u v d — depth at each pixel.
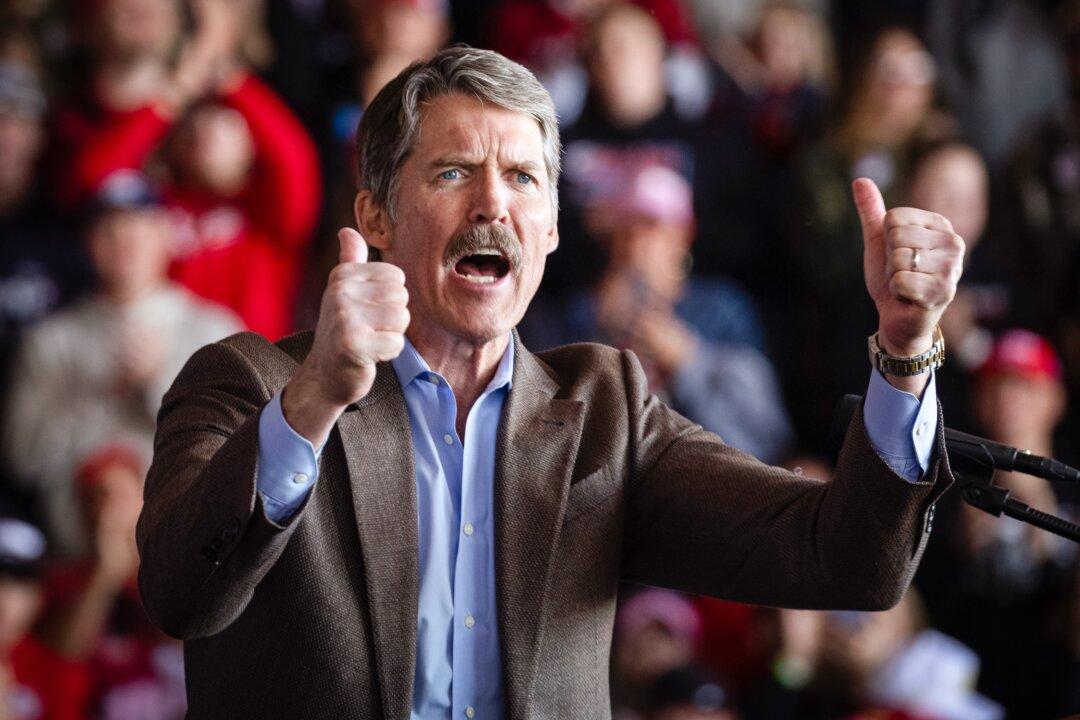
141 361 14.51
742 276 17.22
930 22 19.69
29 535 13.38
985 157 18.91
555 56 17.36
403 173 6.08
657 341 15.56
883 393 5.52
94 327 14.55
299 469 5.14
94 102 15.66
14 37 15.62
